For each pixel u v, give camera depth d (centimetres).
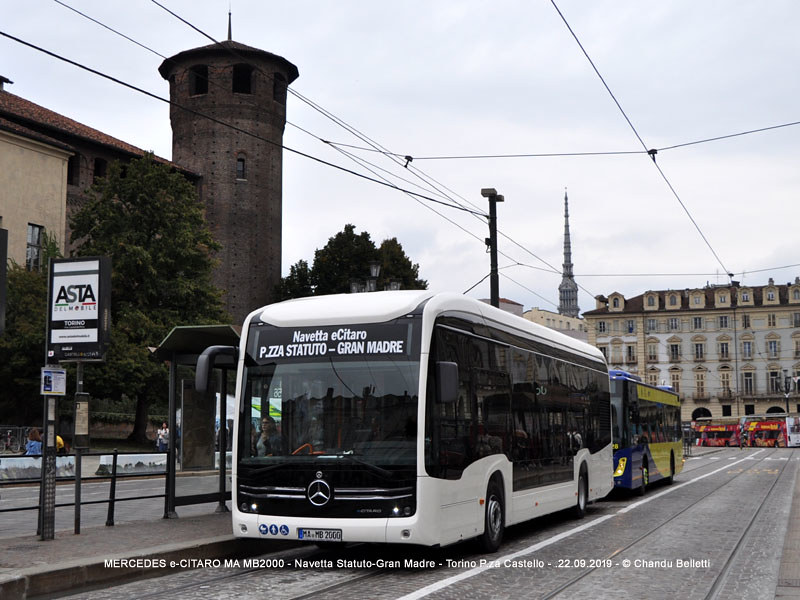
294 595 948
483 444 1288
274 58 7100
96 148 6425
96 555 1084
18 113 5703
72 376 4716
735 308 12338
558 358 1730
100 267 1309
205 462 1683
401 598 931
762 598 963
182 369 1694
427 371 1139
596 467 1950
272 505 1139
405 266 6881
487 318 1376
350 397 1144
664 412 2914
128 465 1523
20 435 4356
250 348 1209
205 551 1204
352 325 1175
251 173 7031
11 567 983
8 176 5222
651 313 12656
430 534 1102
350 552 1317
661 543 1418
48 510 1269
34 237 5403
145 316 4975
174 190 5319
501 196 2797
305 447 1141
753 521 1770
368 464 1108
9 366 4600
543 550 1334
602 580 1066
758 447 9044
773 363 12150
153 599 930
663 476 2814
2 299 1048
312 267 6912
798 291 12119
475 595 959
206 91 7038
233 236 6944
